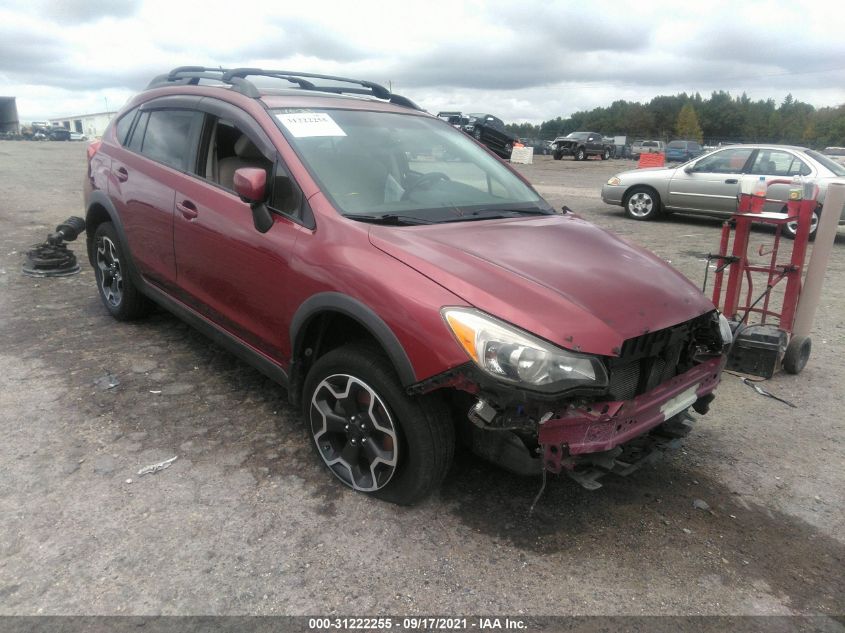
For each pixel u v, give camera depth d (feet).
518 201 12.39
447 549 8.61
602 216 42.01
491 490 9.93
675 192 38.45
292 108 11.60
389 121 12.71
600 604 7.83
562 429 7.71
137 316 16.14
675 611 7.79
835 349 17.13
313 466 10.34
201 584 7.77
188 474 9.96
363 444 9.32
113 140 15.72
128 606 7.39
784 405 13.65
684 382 9.23
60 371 13.32
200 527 8.77
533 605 7.75
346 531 8.85
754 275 25.21
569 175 81.82
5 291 18.60
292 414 11.98
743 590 8.21
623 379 8.58
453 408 8.78
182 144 13.05
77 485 9.53
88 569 7.91
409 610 7.57
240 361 14.23
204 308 12.42
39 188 41.37
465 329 7.79
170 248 12.96
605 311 8.30
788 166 34.35
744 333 14.85
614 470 8.92
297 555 8.35
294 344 10.02
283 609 7.48
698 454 11.53
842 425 12.80
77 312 17.07
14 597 7.42
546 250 9.69
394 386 8.61
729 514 9.78
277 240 10.17
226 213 11.30
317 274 9.39
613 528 9.27
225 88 12.64
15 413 11.51
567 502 9.80
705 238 33.22
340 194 10.22
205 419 11.66
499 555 8.56
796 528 9.53
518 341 7.58
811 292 14.85
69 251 21.18
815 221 32.94
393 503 9.39
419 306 8.17
